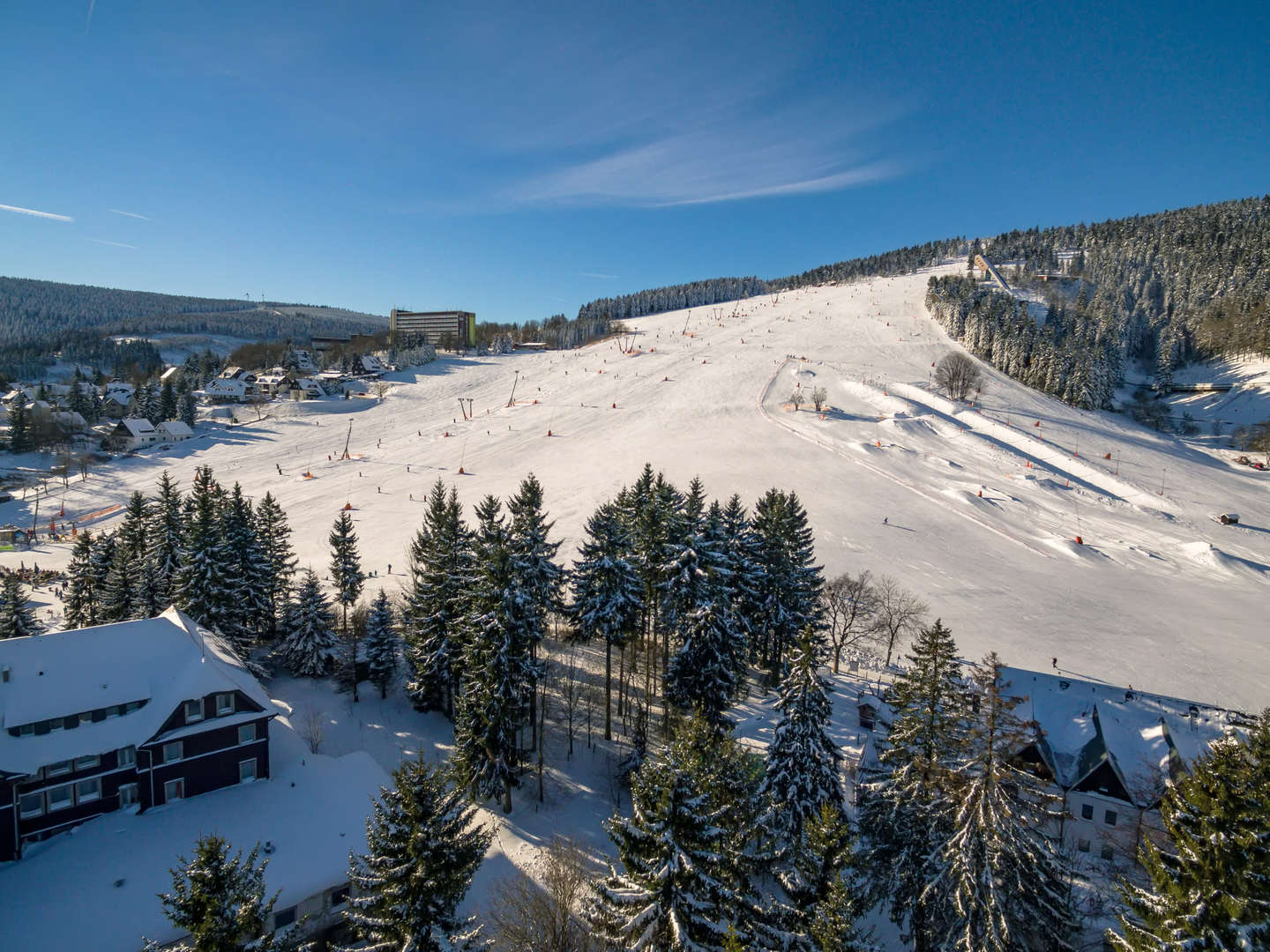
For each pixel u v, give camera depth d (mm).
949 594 65000
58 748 28688
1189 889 18312
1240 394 163875
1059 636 57562
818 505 85312
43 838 28578
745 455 104000
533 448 114938
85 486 104625
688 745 23484
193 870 16953
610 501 86125
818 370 154625
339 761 35812
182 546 51375
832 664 54031
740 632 41531
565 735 42688
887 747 33156
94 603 50344
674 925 18250
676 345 196125
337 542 54500
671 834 19000
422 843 19469
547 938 24641
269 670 49750
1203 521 90688
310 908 26875
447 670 41406
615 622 41625
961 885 21750
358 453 118438
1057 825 33406
